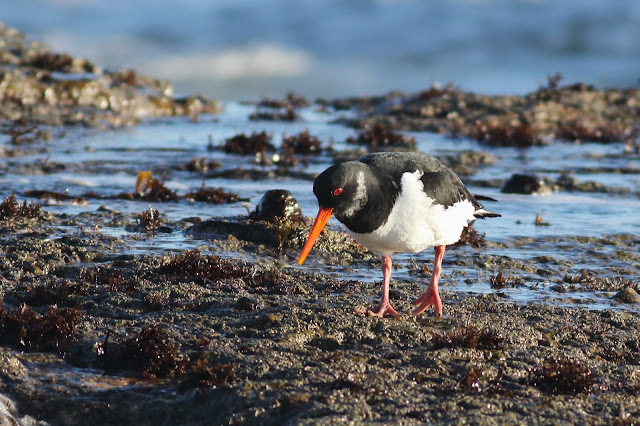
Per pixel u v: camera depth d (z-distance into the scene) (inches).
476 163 850.1
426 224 349.7
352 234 356.5
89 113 1058.1
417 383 286.4
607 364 314.5
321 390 272.1
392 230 346.9
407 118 1127.0
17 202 544.7
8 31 1310.3
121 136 961.5
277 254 478.9
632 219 616.1
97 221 537.3
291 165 818.8
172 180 730.8
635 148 981.8
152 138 961.5
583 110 1182.3
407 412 257.6
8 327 324.2
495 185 748.0
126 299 368.8
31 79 1080.2
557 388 286.4
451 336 325.4
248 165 808.3
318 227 339.6
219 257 445.4
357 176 336.2
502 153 932.6
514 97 1221.7
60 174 730.2
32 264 418.6
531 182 715.4
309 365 298.4
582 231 572.4
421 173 348.5
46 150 837.2
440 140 1006.4
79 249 451.8
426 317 365.4
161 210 592.1
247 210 557.0
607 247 535.5
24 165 747.4
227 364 291.1
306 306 366.6
